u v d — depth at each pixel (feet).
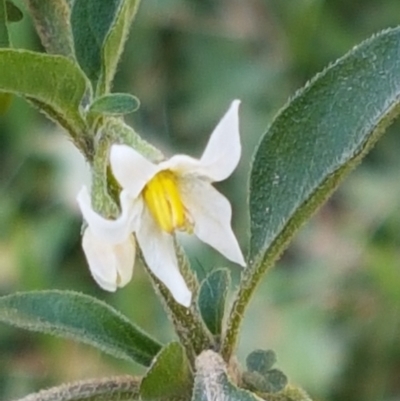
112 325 0.29
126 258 0.26
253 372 0.29
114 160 0.25
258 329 0.67
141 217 0.26
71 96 0.26
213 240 0.26
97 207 0.26
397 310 0.67
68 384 0.28
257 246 0.29
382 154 0.73
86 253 0.26
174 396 0.27
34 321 0.29
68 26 0.29
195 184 0.26
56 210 0.71
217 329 0.29
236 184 0.70
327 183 0.28
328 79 0.28
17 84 0.26
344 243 0.70
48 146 0.73
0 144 0.73
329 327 0.67
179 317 0.28
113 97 0.26
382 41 0.27
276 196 0.28
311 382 0.65
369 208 0.71
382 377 0.66
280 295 0.68
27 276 0.67
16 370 0.67
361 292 0.68
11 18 0.30
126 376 0.28
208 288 0.29
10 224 0.70
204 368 0.27
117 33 0.27
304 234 0.72
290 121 0.28
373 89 0.27
